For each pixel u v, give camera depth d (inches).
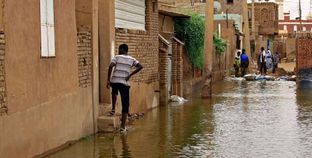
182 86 949.2
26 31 396.8
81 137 508.1
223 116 679.1
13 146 373.7
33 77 407.5
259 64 1702.8
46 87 430.9
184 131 559.2
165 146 477.7
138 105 697.0
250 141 503.8
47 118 432.5
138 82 697.6
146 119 652.1
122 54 561.6
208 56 932.6
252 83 1323.8
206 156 438.0
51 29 443.8
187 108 772.6
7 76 367.6
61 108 461.4
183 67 998.4
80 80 509.4
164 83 820.6
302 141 504.1
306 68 1201.4
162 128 578.9
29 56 401.4
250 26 2667.3
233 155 442.6
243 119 650.2
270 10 2893.7
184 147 474.0
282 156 440.1
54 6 450.6
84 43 522.9
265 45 2755.9
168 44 832.9
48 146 435.5
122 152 450.6
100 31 577.9
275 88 1149.1
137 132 551.8
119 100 614.5
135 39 686.5
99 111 566.3
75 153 444.1
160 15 873.5
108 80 552.4
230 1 2343.8
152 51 766.5
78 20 541.3
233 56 1828.2
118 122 561.0
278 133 547.8
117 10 630.5
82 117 510.9
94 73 543.5
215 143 493.0
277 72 1678.2
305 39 1206.9
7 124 365.7
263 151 458.9
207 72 932.0
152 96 769.6
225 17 2007.9
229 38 1768.0
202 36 1064.8
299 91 1066.1
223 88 1159.0
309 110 739.4
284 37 3122.5
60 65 461.4
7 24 368.2
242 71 1611.7
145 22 750.5
